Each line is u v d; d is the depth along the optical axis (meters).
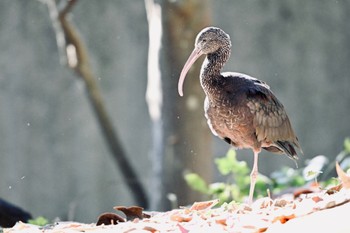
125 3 21.67
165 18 13.79
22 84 21.50
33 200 21.70
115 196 22.00
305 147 22.70
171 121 13.94
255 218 7.63
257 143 9.99
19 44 21.41
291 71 22.50
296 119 22.61
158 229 7.80
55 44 21.45
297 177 12.14
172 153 14.00
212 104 10.00
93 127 21.75
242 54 22.16
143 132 21.73
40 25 21.44
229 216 7.87
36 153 21.64
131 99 21.66
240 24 22.12
